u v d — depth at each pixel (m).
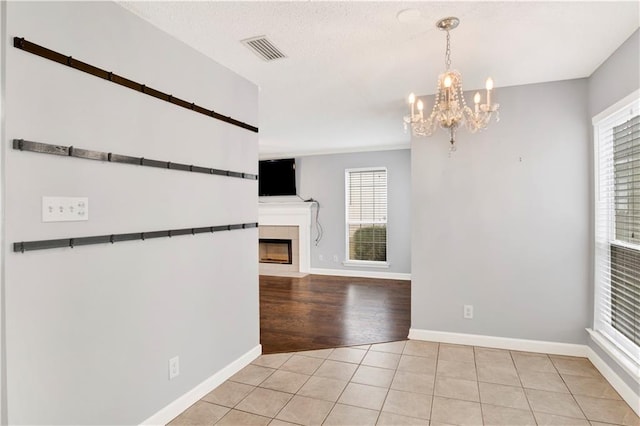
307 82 3.11
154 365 2.08
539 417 2.19
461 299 3.37
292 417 2.21
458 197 3.36
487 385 2.59
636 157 2.37
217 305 2.62
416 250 3.49
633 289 2.41
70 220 1.63
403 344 3.39
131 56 1.95
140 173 1.99
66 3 1.62
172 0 1.86
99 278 1.77
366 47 2.43
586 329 2.99
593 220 2.94
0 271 1.39
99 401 1.77
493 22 2.10
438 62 2.69
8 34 1.41
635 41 2.21
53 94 1.56
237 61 2.65
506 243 3.23
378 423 2.14
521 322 3.20
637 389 2.22
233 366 2.78
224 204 2.70
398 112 4.12
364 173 6.83
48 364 1.55
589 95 2.97
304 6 1.93
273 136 5.52
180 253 2.28
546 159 3.12
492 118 3.25
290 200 7.31
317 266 7.08
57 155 1.58
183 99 2.31
